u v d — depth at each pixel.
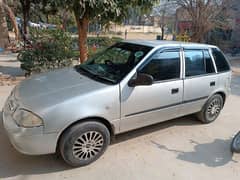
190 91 3.97
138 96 3.29
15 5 18.55
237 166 3.35
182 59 3.85
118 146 3.58
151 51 3.52
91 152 3.06
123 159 3.27
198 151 3.65
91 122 2.96
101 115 2.98
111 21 7.50
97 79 3.30
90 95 2.90
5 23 14.52
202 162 3.37
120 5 6.78
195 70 4.06
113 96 3.06
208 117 4.58
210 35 19.08
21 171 2.88
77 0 6.26
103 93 2.99
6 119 2.92
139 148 3.58
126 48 3.83
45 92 2.95
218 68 4.47
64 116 2.72
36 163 3.04
